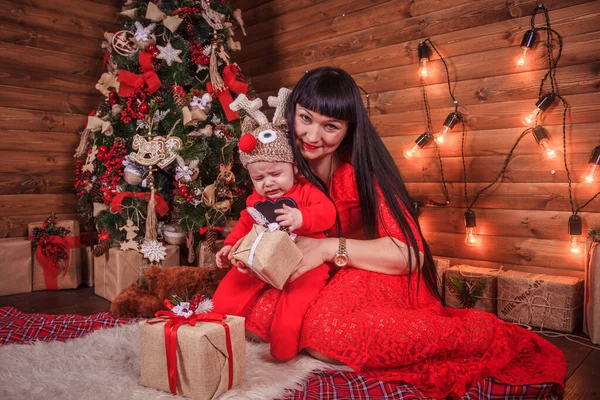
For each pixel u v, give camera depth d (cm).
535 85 262
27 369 161
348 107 167
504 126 273
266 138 165
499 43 272
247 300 167
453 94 290
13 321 229
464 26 285
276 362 162
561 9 252
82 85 366
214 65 291
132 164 277
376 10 324
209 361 135
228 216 317
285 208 157
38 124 344
